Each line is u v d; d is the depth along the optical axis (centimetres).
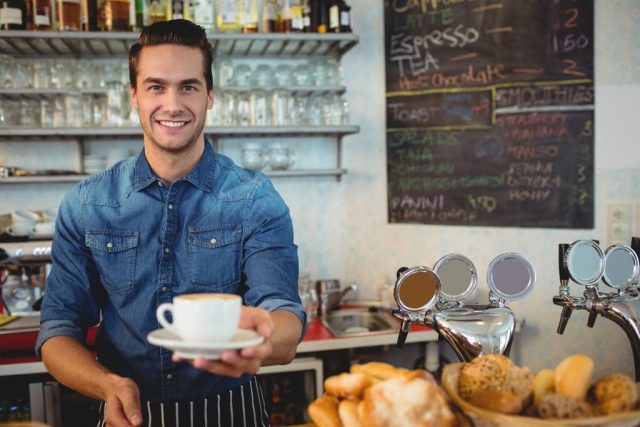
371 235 321
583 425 85
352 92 316
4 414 243
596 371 259
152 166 157
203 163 159
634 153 249
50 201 304
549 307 270
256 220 156
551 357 270
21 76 272
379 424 88
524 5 268
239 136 307
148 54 145
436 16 292
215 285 156
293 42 293
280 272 149
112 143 305
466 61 285
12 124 272
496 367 97
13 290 267
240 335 93
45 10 268
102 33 265
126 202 157
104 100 279
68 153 303
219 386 154
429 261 302
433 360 280
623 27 250
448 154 294
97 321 164
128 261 155
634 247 147
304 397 276
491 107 280
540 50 266
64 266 157
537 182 271
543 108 267
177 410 152
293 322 128
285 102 288
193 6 276
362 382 100
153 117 147
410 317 133
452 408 96
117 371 157
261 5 307
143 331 154
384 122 316
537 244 271
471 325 127
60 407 240
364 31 314
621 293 140
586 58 256
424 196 302
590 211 259
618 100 252
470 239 289
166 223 155
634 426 88
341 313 303
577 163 261
